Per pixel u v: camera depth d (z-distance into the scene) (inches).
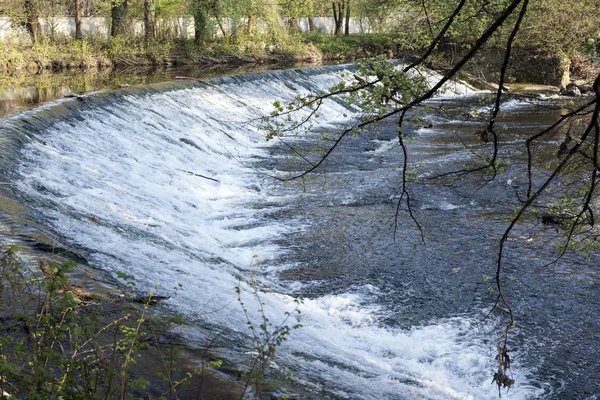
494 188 522.9
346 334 311.0
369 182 560.7
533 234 426.6
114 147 549.3
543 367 288.4
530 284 361.7
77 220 358.9
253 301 312.0
